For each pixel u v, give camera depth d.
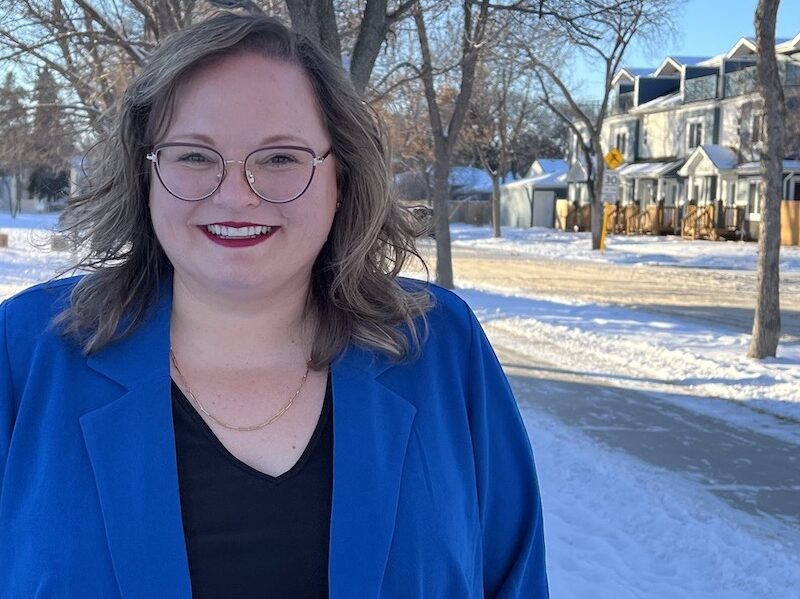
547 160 57.44
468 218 57.41
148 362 1.55
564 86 29.11
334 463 1.50
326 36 7.18
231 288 1.55
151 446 1.47
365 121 1.71
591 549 4.49
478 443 1.71
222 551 1.44
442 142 16.36
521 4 10.29
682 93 42.41
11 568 1.42
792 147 31.94
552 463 5.89
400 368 1.66
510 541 1.77
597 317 13.27
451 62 16.56
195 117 1.53
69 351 1.56
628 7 12.22
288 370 1.62
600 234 30.64
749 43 37.53
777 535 4.77
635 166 45.28
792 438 6.73
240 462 1.50
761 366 9.36
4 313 1.64
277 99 1.55
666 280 20.05
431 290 1.80
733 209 35.25
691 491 5.45
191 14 10.62
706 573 4.27
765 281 9.77
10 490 1.48
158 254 1.68
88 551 1.40
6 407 1.55
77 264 1.74
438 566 1.51
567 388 8.34
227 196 1.51
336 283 1.67
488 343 1.80
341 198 1.75
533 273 21.86
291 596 1.44
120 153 1.67
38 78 14.23
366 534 1.46
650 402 7.83
